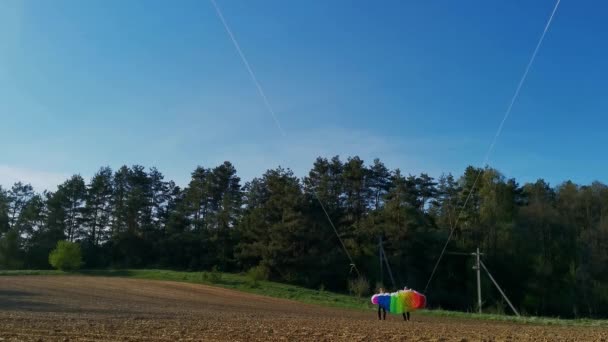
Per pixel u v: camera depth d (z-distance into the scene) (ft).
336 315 107.76
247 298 154.81
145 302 120.06
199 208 305.94
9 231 273.95
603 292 211.20
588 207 250.98
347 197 276.82
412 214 231.30
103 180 308.81
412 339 46.60
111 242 284.82
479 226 236.22
